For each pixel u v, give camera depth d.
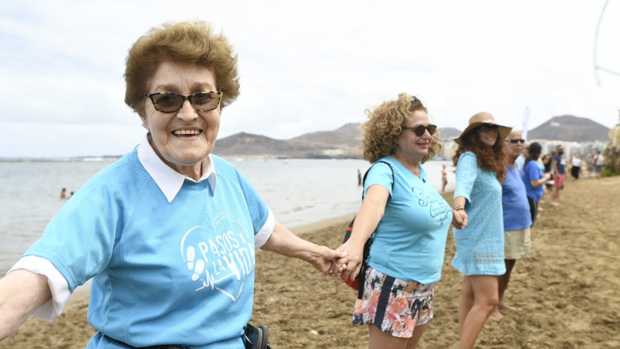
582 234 8.45
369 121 2.72
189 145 1.42
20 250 10.20
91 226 1.24
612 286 5.17
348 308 5.04
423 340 4.02
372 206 2.34
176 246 1.37
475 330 3.10
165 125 1.42
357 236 2.27
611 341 3.79
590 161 37.06
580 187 20.77
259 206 1.83
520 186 4.16
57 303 1.15
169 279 1.34
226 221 1.57
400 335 2.41
